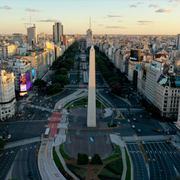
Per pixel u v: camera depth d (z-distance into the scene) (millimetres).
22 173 158625
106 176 155625
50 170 162625
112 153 186875
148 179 155125
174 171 165375
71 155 183125
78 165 168750
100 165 169000
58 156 180750
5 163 170750
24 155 182125
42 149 191750
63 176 155875
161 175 160125
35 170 162500
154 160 177875
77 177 154625
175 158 182875
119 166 167875
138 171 164000
